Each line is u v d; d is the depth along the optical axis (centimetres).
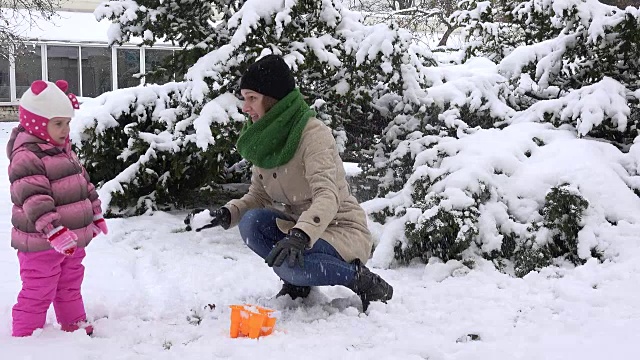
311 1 587
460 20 858
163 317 344
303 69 606
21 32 2214
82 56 2361
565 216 464
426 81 663
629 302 358
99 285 410
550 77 661
